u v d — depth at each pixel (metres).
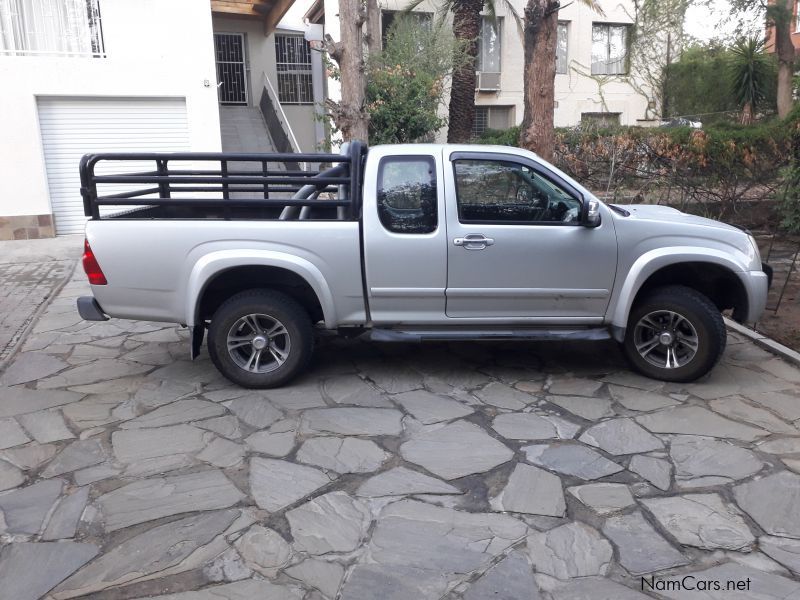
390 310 5.26
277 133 17.73
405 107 13.88
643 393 5.23
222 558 3.29
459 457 4.26
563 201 5.25
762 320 7.20
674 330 5.35
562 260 5.14
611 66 24.83
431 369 5.82
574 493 3.85
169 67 13.39
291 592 3.04
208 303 5.60
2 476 4.11
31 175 12.88
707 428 4.62
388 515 3.64
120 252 5.13
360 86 10.28
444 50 15.71
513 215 5.22
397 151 5.17
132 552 3.34
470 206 5.18
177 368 5.98
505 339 5.30
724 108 22.28
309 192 5.77
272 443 4.47
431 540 3.42
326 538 3.44
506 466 4.14
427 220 5.12
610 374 5.65
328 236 5.12
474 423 4.74
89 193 5.13
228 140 18.12
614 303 5.26
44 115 12.98
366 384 5.48
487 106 23.33
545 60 9.02
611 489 3.88
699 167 12.22
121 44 13.25
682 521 3.57
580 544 3.38
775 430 4.59
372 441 4.48
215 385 5.53
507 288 5.18
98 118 13.30
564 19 23.56
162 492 3.89
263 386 5.36
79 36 12.97
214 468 4.16
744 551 3.32
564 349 6.32
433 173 5.13
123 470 4.15
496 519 3.60
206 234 5.08
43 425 4.81
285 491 3.88
